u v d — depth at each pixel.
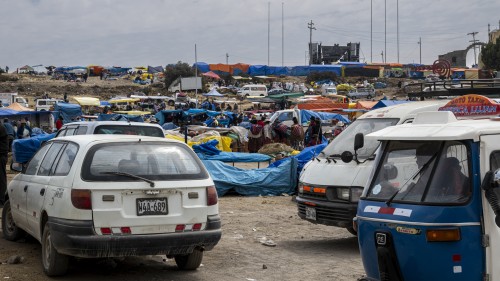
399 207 5.54
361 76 113.62
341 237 10.62
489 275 5.30
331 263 8.64
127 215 7.05
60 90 89.38
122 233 7.00
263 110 54.72
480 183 5.36
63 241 7.00
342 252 9.38
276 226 11.54
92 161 7.21
